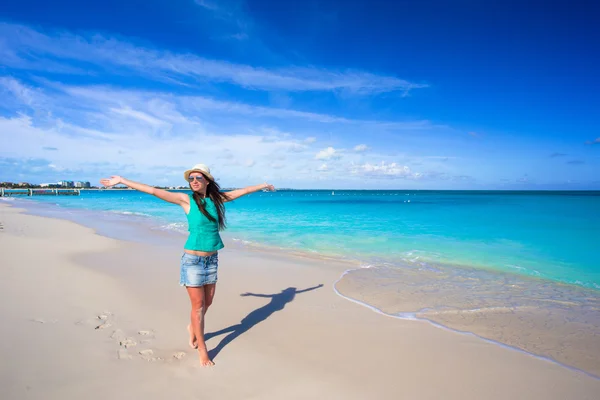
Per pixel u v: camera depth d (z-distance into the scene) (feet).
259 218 74.13
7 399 9.62
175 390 10.56
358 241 42.65
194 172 12.00
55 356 12.30
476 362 13.01
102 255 32.24
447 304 19.83
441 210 94.99
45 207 119.85
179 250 35.73
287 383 11.23
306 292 21.79
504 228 52.75
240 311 18.06
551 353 13.94
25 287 20.51
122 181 11.71
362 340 14.74
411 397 10.65
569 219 64.54
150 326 15.52
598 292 22.29
